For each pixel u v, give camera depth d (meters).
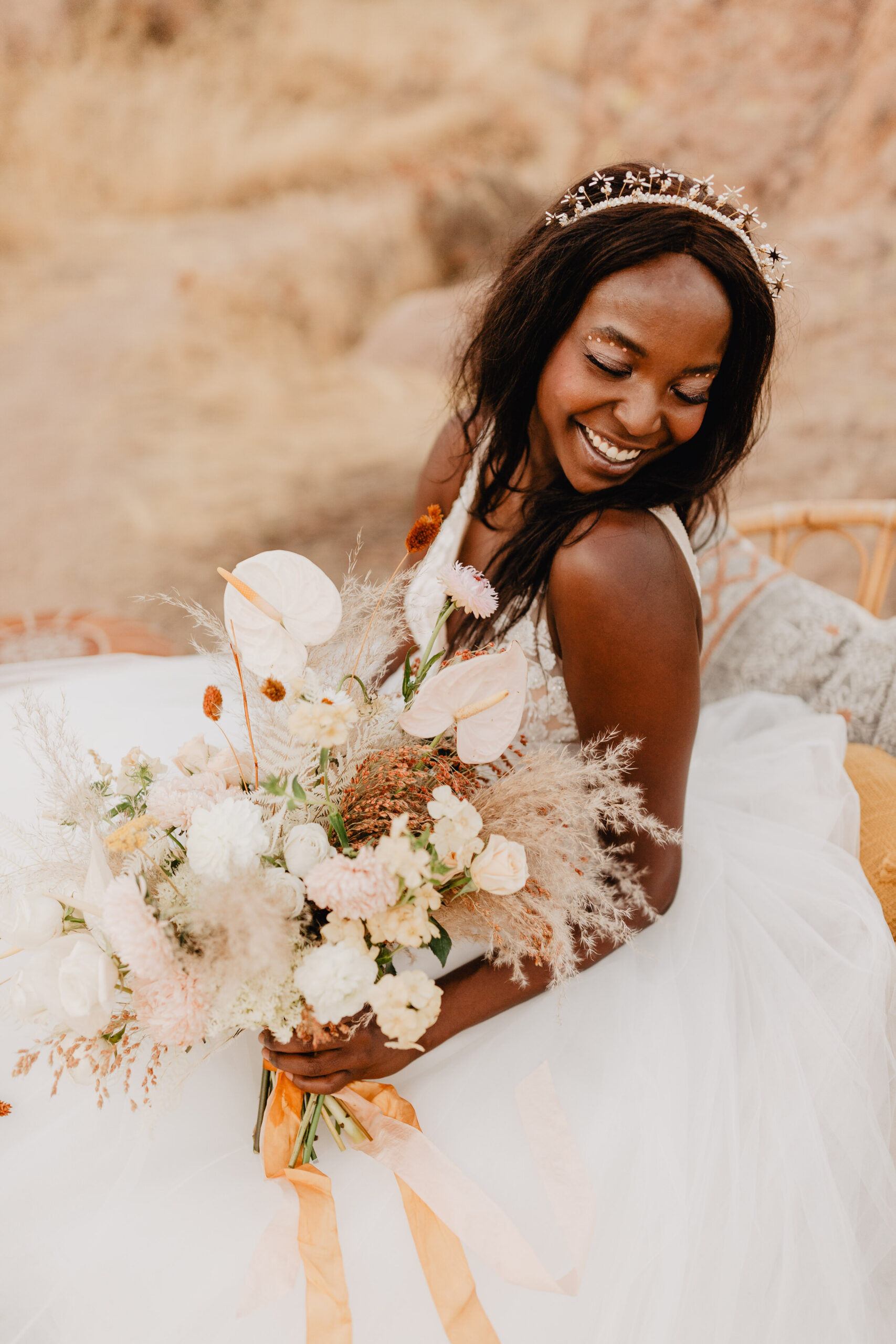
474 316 1.53
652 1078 1.20
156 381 6.15
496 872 0.95
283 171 7.34
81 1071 1.02
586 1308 1.09
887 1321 1.23
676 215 1.14
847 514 2.43
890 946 1.37
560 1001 1.15
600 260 1.15
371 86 7.59
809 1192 1.17
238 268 6.67
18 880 1.09
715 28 5.92
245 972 0.90
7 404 6.04
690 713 1.29
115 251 7.07
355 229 6.82
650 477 1.31
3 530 5.29
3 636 2.61
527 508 1.42
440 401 5.04
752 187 5.91
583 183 1.26
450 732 1.15
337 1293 1.04
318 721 0.94
